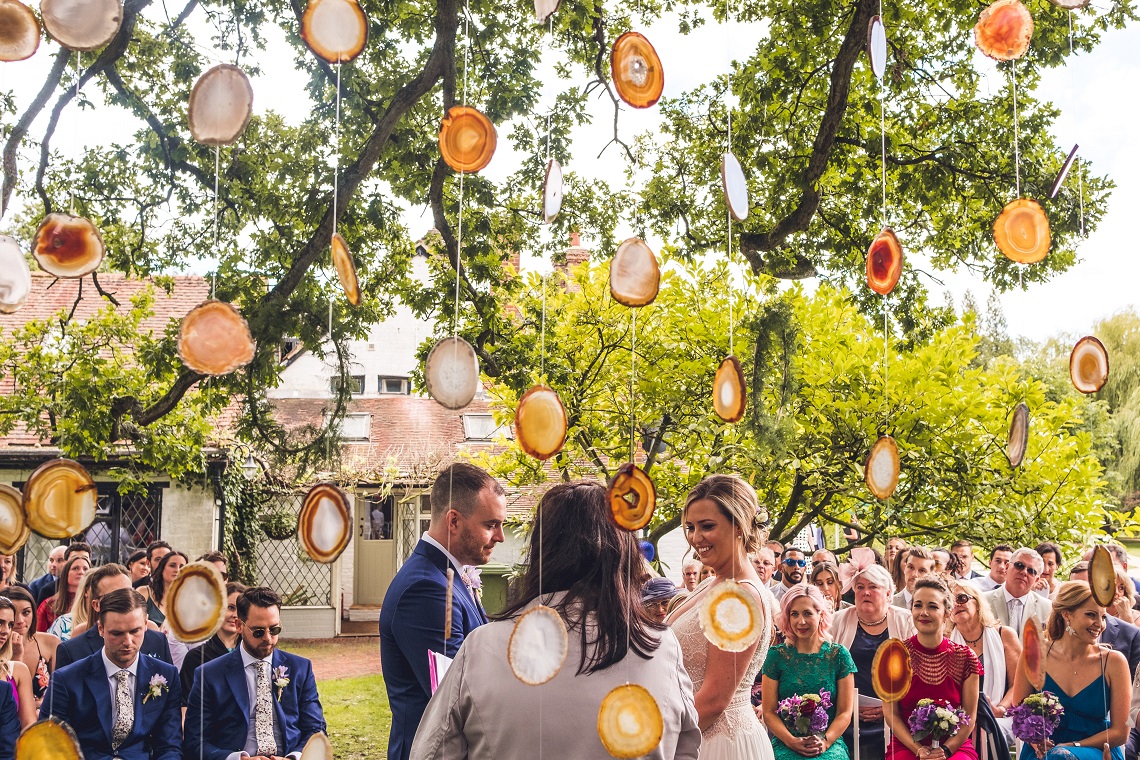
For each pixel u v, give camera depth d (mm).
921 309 8000
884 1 6375
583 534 1703
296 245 6941
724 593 1780
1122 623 4152
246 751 3406
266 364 5961
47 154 5930
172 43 6719
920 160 7363
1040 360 20453
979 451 7914
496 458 8828
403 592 2385
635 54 1838
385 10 6941
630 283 1858
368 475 12164
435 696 1672
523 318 8219
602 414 8617
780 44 7285
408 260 7598
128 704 3361
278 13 6805
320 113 6977
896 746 3531
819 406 7793
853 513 9086
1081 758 3572
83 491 1618
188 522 10922
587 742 1572
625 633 1647
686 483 8242
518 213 7551
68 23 1598
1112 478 14039
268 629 3473
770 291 7242
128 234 7160
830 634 4004
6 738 3266
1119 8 6316
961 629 4312
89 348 7441
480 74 7051
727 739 2490
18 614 3771
